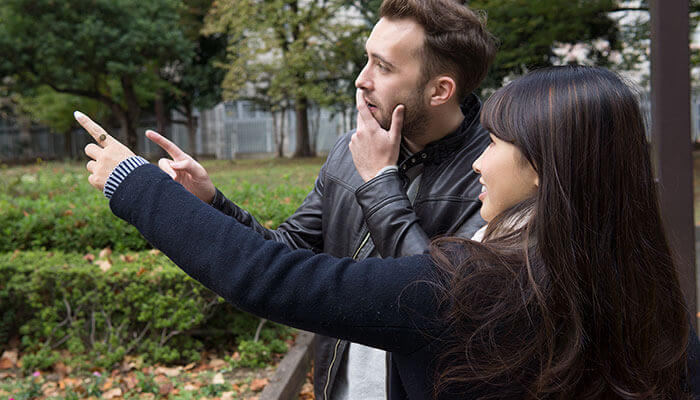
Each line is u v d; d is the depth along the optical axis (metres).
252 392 3.22
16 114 29.31
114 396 3.13
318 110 21.59
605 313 0.81
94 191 5.05
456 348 0.80
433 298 0.81
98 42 18.59
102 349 3.43
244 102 28.70
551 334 0.79
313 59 16.92
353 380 1.46
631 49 11.58
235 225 0.86
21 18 18.17
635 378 0.82
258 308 0.82
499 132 0.88
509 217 0.89
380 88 1.30
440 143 1.41
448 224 1.41
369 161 1.25
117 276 3.41
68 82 20.09
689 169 2.33
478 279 0.81
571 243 0.80
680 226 2.31
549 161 0.82
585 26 11.77
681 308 0.89
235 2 16.59
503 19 12.06
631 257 0.82
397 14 1.29
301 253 0.85
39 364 3.40
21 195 6.02
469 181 1.41
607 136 0.82
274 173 6.43
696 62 11.05
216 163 14.45
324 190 1.57
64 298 3.47
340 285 0.82
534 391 0.81
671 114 2.35
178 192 0.88
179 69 24.05
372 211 1.19
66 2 18.09
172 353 3.46
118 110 22.08
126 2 18.58
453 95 1.33
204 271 0.83
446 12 1.27
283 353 3.71
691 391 0.91
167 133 28.45
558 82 0.86
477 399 0.83
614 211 0.82
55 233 3.97
